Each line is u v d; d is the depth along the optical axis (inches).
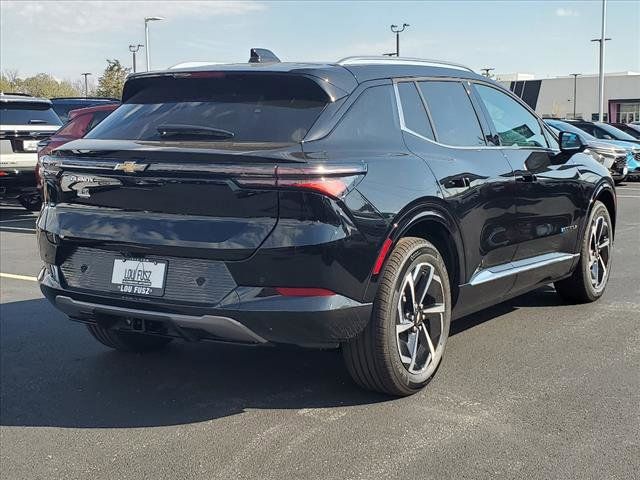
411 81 176.7
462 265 175.0
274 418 154.6
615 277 286.2
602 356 189.3
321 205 136.9
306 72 156.0
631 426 145.7
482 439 140.9
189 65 179.6
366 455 135.7
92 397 170.4
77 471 134.3
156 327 151.8
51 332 224.2
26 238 433.4
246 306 138.1
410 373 159.6
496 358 188.5
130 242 148.1
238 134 150.7
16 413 161.8
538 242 208.7
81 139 170.2
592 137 723.4
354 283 142.3
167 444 144.2
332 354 196.1
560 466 129.3
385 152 156.6
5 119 495.5
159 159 144.6
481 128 193.5
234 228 139.2
